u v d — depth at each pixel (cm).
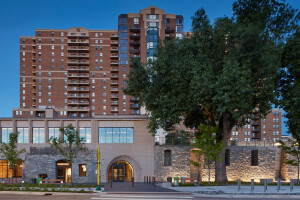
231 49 2652
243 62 2175
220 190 2102
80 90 10950
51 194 2053
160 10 10388
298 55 2322
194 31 3039
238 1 1897
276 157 4266
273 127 10388
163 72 3031
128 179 3988
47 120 3938
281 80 2591
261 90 2456
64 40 11188
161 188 2484
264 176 3912
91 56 11231
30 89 11106
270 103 2569
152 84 3175
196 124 3706
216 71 2870
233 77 2259
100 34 11350
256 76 2244
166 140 4012
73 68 11150
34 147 3734
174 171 3803
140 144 3925
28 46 11294
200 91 2555
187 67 2817
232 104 2330
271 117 10431
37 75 10950
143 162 3888
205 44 2898
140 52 10194
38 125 3947
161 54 3253
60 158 3725
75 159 3747
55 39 11162
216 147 2934
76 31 11256
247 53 1822
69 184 3009
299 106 1638
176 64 2856
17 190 2209
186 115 3541
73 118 3947
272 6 2083
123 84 10538
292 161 3425
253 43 1533
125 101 10662
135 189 2395
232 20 2708
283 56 2416
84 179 3716
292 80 2517
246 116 3038
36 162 3694
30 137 3875
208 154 2875
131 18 10531
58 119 3912
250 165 3925
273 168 3931
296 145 3447
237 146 3966
